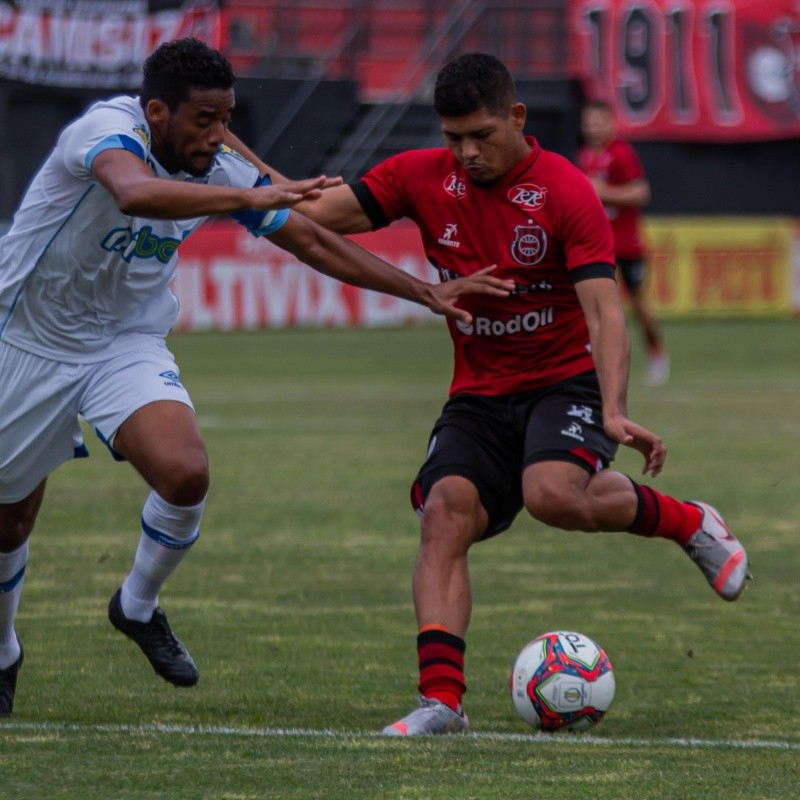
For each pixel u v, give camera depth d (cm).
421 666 1555
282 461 3819
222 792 1233
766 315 9106
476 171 1680
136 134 1455
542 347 1738
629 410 4881
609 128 5634
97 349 1633
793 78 9838
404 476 3588
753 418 4675
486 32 9719
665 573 2547
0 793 1228
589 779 1288
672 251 8931
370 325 8394
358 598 2323
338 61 9375
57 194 1537
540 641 1574
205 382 5875
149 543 1623
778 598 2338
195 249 8106
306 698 1712
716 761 1368
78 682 1781
